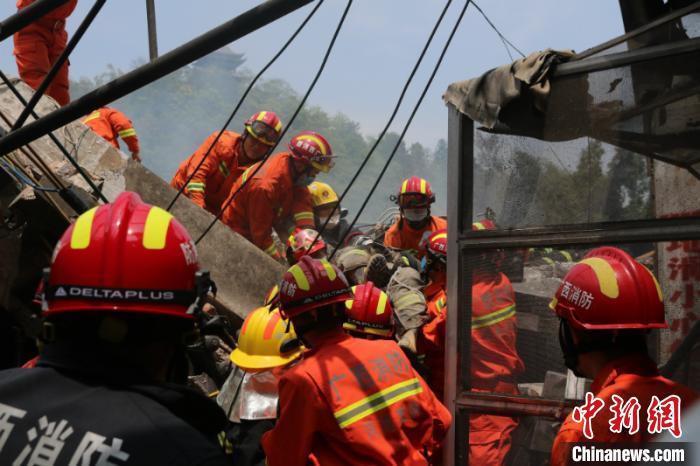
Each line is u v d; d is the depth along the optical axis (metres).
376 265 4.89
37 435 1.38
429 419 3.23
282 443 3.06
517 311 3.52
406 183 6.41
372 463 3.03
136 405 1.42
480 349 3.58
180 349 1.59
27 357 5.03
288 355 3.92
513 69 3.55
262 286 6.01
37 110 5.73
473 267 3.64
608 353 2.31
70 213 4.84
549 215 3.47
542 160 3.50
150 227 1.55
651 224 3.24
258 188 6.89
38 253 4.87
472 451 3.55
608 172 3.35
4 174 4.84
